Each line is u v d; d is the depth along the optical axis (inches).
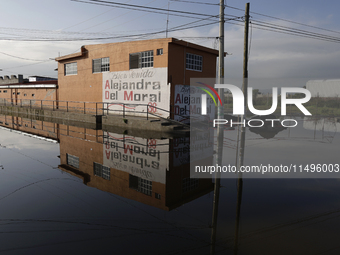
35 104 1130.7
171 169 270.4
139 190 205.9
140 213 157.2
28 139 480.7
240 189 200.2
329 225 136.2
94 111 838.5
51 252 113.2
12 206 167.2
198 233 130.3
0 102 1376.7
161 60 640.4
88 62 843.4
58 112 889.5
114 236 128.0
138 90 701.9
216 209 161.5
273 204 167.2
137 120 620.7
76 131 579.8
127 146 399.9
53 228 136.8
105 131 575.2
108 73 781.3
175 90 649.6
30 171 259.8
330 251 111.8
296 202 169.6
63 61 947.3
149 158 320.8
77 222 143.6
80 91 887.1
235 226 137.2
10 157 326.6
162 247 117.1
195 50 695.1
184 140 460.1
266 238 123.6
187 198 183.6
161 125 575.8
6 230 133.6
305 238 123.3
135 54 704.4
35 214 154.7
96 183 222.8
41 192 196.2
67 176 243.4
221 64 451.5
